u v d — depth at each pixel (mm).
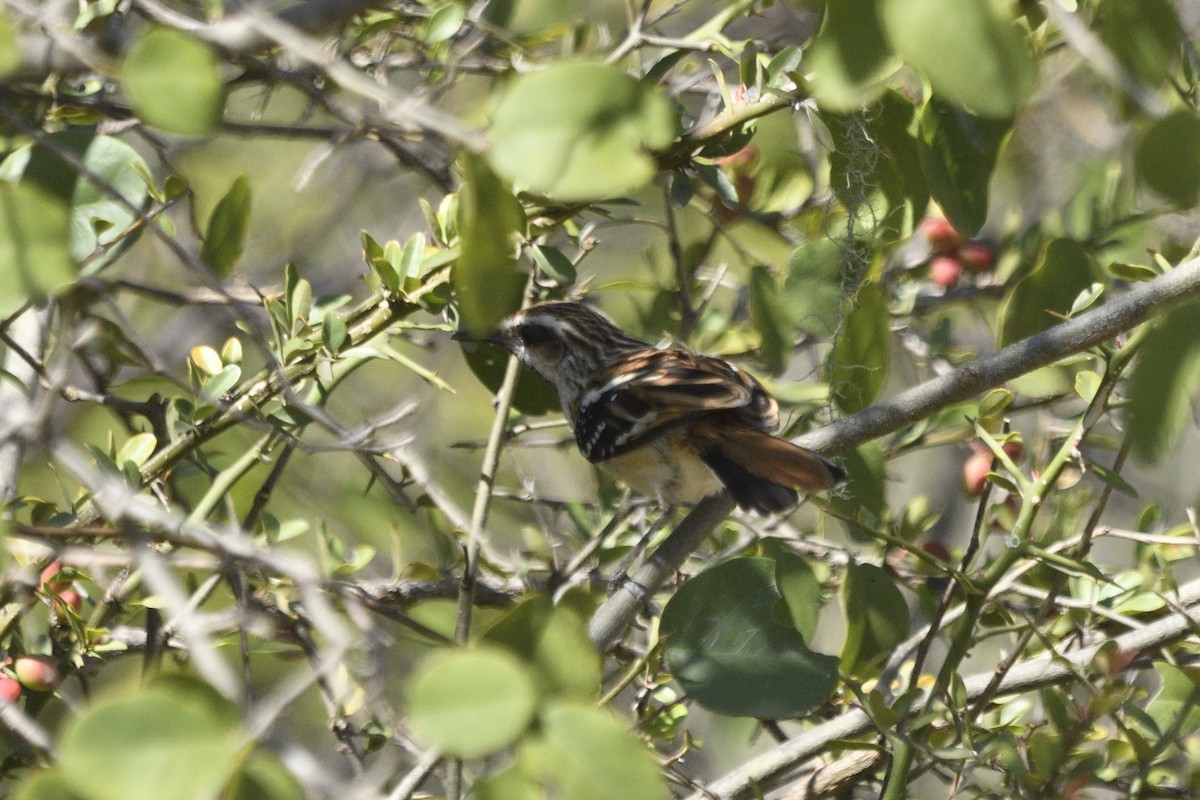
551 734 4625
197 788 4301
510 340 10250
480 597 9727
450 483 14094
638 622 9938
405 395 16297
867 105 8172
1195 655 8781
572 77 4758
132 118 8062
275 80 7129
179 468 9930
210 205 16109
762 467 8555
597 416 10102
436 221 9438
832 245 9219
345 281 15648
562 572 9555
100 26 7910
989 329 12047
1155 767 8492
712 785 8578
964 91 4402
